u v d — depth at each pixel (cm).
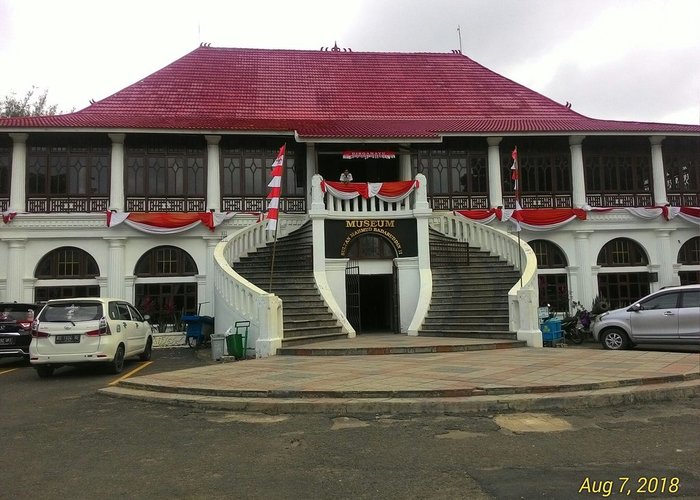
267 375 1036
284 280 1803
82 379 1199
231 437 679
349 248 1888
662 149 2384
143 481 529
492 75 2878
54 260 2073
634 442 625
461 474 527
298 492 491
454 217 2112
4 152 2095
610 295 2295
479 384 882
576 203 2291
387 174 2405
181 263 2130
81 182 2120
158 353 1731
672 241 2322
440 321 1708
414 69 2884
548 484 495
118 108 2277
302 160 2269
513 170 1878
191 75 2583
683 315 1380
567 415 758
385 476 527
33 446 662
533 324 1459
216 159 2173
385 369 1074
